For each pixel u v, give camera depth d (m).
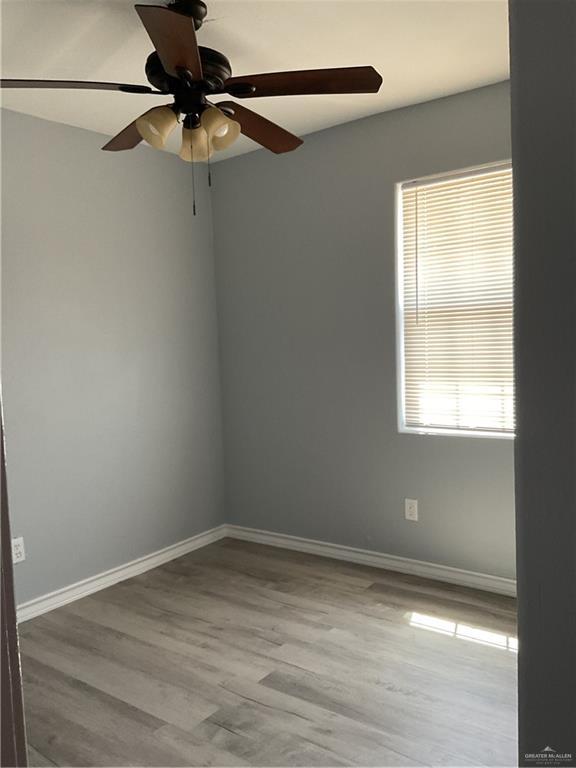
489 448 3.21
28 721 2.25
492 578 3.25
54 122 3.21
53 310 3.22
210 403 4.20
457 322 3.28
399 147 3.34
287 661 2.62
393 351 3.47
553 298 0.42
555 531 0.43
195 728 2.18
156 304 3.79
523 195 0.43
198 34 2.40
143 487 3.73
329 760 2.00
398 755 2.01
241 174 3.99
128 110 3.09
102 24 2.28
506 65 2.78
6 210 3.01
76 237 3.32
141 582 3.54
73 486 3.34
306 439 3.88
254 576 3.58
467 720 2.18
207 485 4.19
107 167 3.48
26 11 2.18
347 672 2.52
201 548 4.09
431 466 3.40
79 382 3.36
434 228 3.31
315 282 3.73
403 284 3.45
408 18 2.32
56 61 2.58
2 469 0.48
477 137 3.08
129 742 2.12
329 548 3.84
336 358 3.70
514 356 0.44
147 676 2.53
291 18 2.29
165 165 3.83
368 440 3.62
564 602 0.43
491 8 2.25
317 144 3.65
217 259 4.18
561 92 0.41
